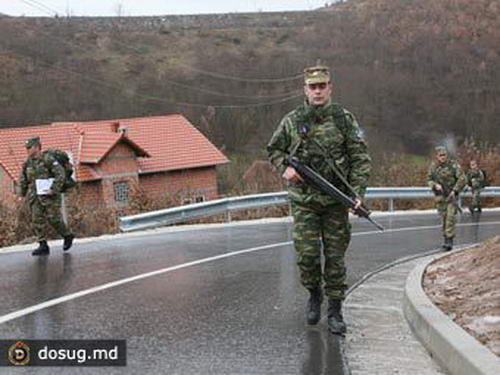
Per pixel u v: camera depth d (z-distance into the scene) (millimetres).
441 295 7176
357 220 19000
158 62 78750
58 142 38812
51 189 10734
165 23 90438
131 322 6699
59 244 12242
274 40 79812
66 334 6242
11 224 15289
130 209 21906
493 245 8922
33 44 74625
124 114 64812
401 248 12906
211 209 18016
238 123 61469
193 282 8766
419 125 56156
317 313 6652
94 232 16078
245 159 54812
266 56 75438
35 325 6531
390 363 5547
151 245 12336
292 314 7109
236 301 7676
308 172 6031
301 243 6273
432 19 65875
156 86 71438
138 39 85375
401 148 52781
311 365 5438
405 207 27125
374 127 55938
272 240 13297
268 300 7754
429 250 12758
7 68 68625
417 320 6379
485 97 57344
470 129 54469
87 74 72062
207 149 43250
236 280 8938
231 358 5586
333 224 6227
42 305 7348
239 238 13633
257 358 5598
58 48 76062
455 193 12852
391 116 57469
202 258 10797
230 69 73875
